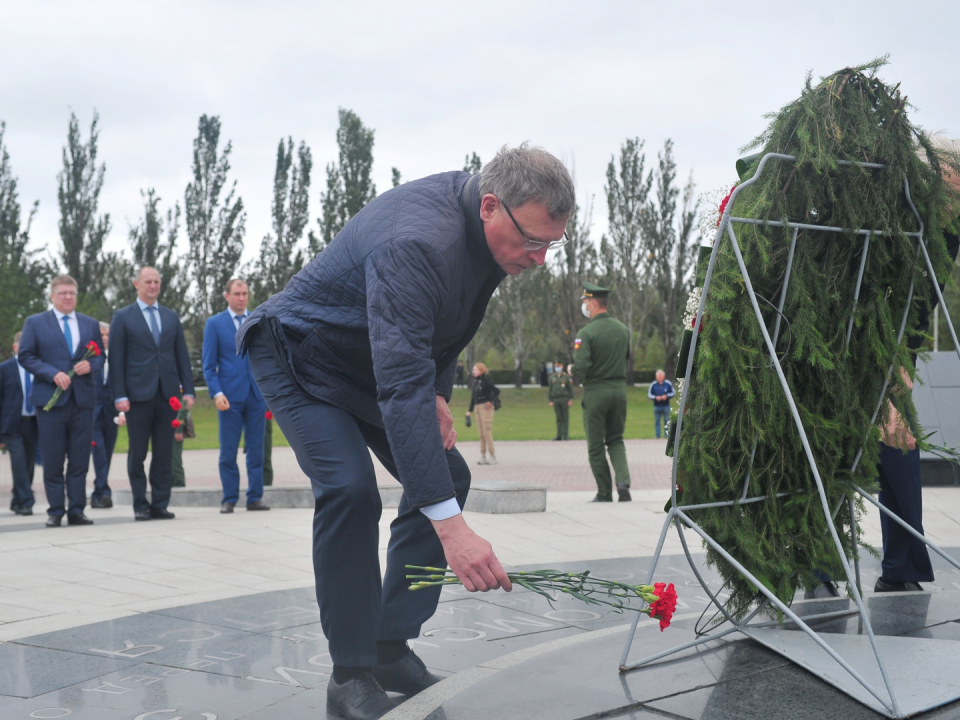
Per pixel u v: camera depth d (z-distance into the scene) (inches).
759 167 94.2
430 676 108.3
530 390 2193.7
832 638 104.7
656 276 2057.1
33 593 167.5
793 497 105.2
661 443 794.2
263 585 176.6
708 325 96.3
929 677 88.6
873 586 166.1
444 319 93.7
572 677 93.9
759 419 99.0
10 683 111.6
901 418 110.4
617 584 84.0
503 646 128.4
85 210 1836.9
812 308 99.1
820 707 82.7
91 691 108.3
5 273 1557.6
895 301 108.2
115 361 280.2
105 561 201.3
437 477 83.7
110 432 367.6
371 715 93.0
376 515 95.6
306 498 334.0
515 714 82.7
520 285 2252.7
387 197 93.7
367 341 95.3
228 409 304.0
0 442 340.5
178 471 396.5
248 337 101.1
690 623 123.1
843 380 103.3
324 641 130.9
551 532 245.9
